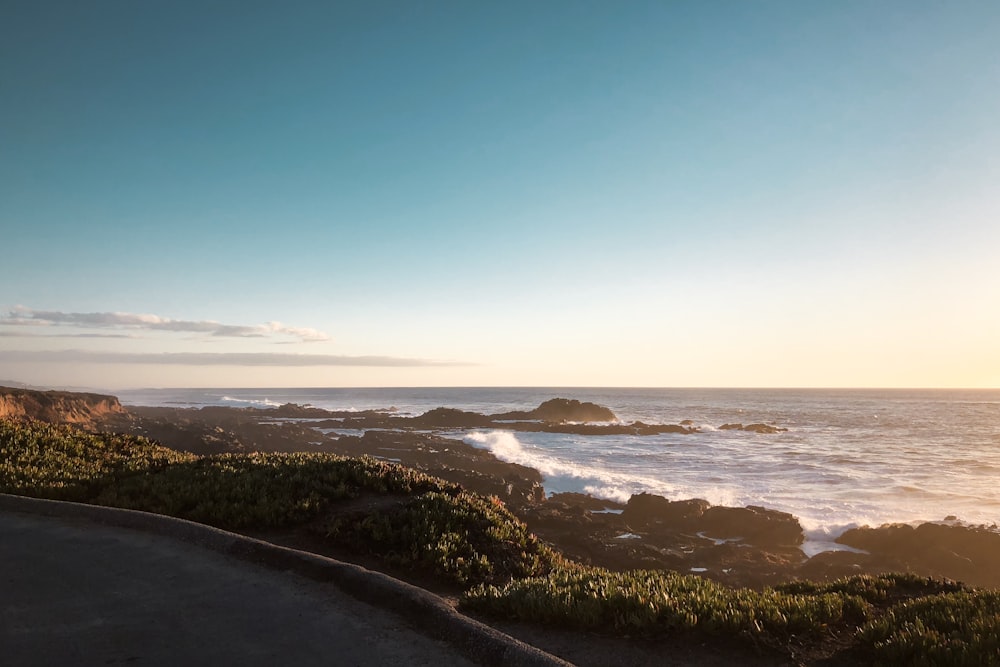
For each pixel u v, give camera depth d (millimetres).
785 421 93812
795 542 24953
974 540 22594
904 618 7090
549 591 7648
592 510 31125
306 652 5586
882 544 23703
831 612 7203
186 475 13336
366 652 5660
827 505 31609
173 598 6762
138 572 7574
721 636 6648
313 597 7008
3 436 15008
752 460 48281
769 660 6148
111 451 15930
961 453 52938
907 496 33906
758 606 7270
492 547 10836
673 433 71812
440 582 9383
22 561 7836
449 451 49844
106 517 9953
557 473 41062
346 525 10805
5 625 5836
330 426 76750
